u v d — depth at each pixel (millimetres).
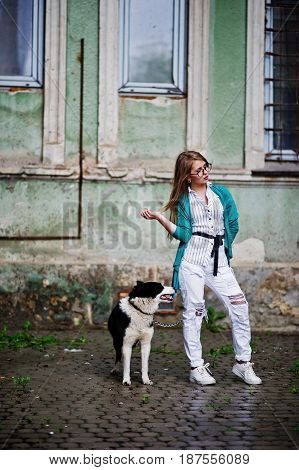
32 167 8508
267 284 8656
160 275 8602
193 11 8633
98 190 8648
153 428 4980
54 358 7172
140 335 6137
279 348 7809
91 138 8641
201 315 6215
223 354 7422
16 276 8477
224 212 6223
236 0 8680
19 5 8609
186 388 6086
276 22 8797
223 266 6223
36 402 5609
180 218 6141
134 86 8695
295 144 8836
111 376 6480
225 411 5414
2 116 8594
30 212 8578
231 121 8719
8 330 8445
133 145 8711
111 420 5148
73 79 8602
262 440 4750
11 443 4633
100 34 8586
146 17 8703
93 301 8555
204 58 8656
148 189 8680
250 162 8703
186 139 8719
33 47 8617
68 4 8562
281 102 8844
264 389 6082
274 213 8727
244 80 8727
